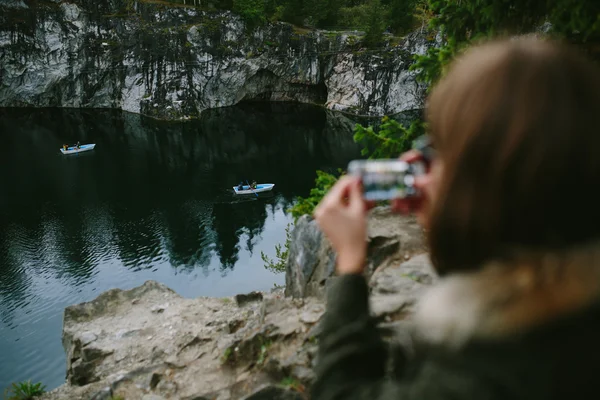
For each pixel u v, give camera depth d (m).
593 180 0.66
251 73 72.62
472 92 0.72
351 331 1.10
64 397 7.72
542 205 0.66
